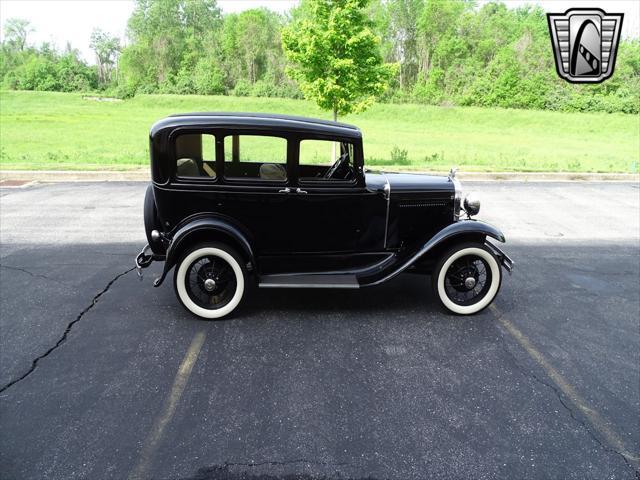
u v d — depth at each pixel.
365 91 13.57
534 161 16.97
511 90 59.31
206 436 2.94
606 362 3.89
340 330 4.33
